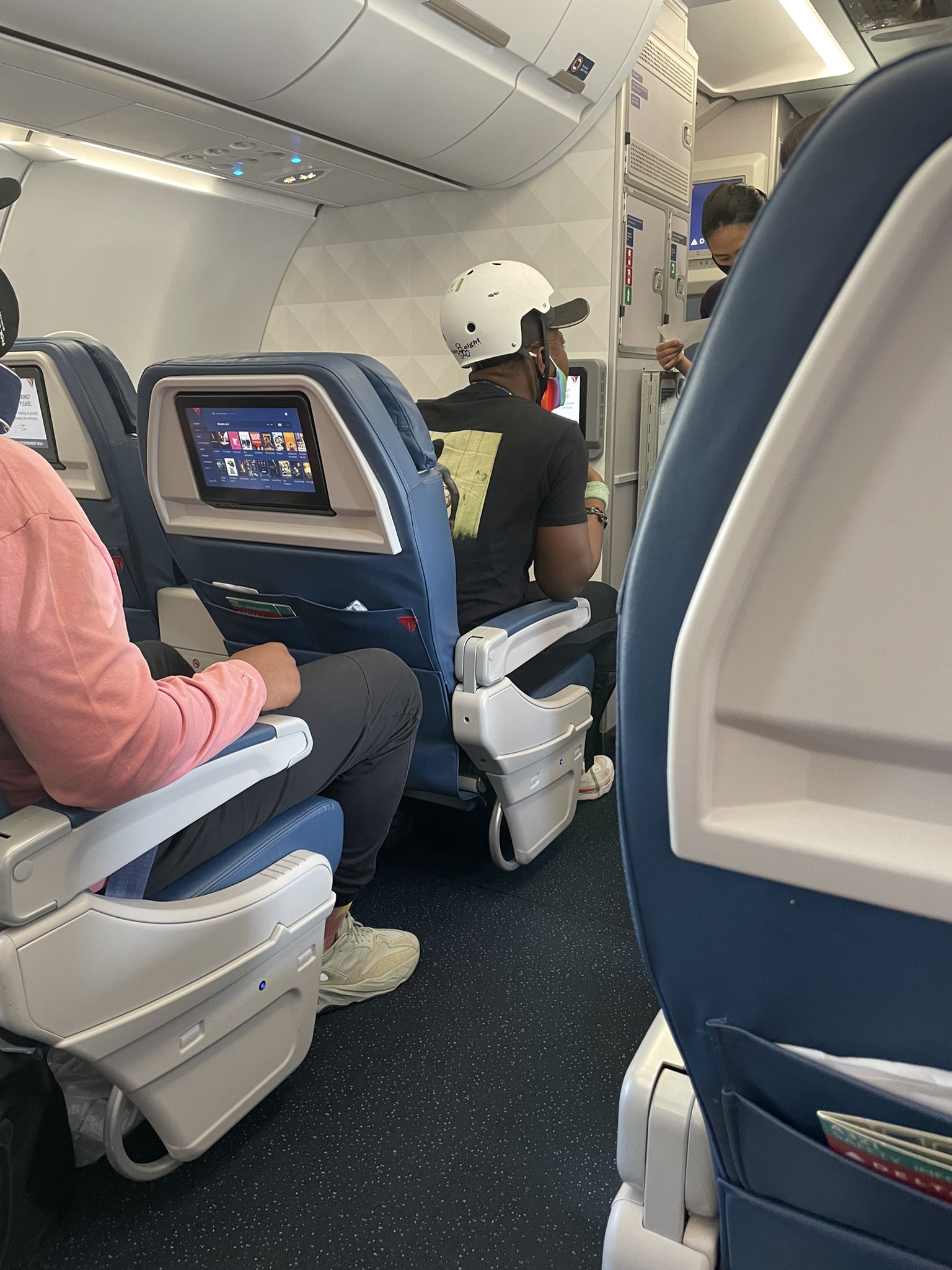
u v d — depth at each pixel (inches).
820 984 22.8
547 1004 66.2
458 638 70.4
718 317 18.8
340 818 58.1
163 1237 48.0
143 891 43.4
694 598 20.4
